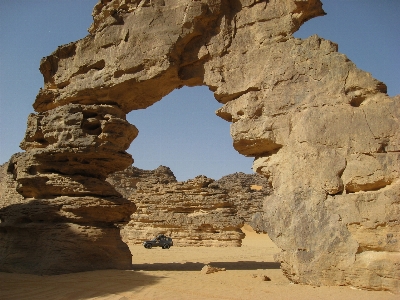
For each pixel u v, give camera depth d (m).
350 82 11.99
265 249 30.11
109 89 15.89
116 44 15.92
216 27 14.77
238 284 12.05
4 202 19.53
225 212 34.47
